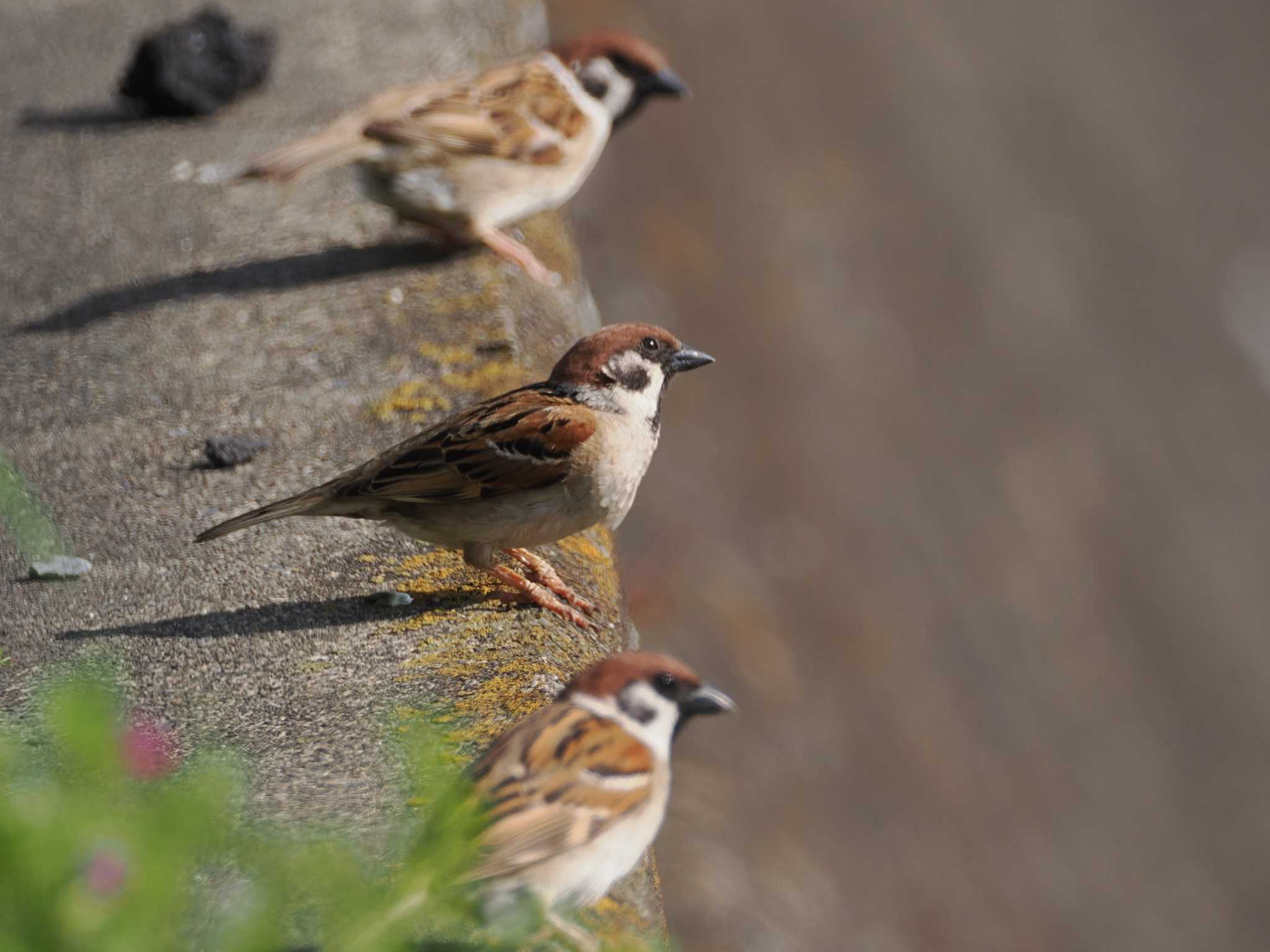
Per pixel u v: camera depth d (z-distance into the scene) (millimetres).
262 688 5930
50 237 10281
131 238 10195
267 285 9406
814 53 32750
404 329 8727
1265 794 26547
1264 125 53344
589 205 18344
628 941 4230
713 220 22438
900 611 19422
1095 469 30344
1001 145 40062
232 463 7672
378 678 5938
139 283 9594
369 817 5012
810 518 18688
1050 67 46531
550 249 10242
